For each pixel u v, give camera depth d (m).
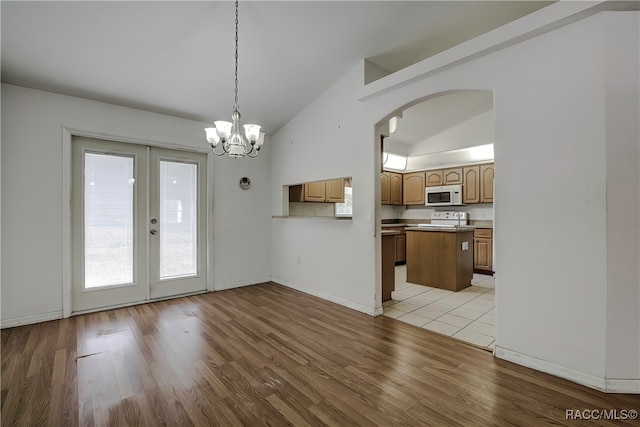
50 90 2.94
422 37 2.91
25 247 2.85
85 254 3.23
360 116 3.25
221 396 1.78
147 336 2.62
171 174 3.79
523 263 2.11
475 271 5.43
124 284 3.45
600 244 1.81
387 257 3.69
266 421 1.58
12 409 1.66
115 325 2.86
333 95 3.56
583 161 1.86
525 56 2.08
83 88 2.98
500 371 2.05
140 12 2.28
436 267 4.28
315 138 3.82
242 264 4.37
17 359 2.21
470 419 1.58
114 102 3.28
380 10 2.53
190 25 2.47
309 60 3.11
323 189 5.22
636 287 1.79
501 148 2.20
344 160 3.44
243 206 4.37
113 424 1.55
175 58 2.79
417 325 2.89
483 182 5.46
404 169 6.50
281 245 4.48
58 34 2.34
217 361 2.19
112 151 3.37
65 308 3.05
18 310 2.83
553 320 1.99
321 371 2.06
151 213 3.64
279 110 3.95
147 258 3.61
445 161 5.78
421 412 1.64
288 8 2.43
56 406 1.69
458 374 2.02
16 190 2.80
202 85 3.23
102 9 2.21
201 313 3.21
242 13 2.42
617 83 1.78
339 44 2.92
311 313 3.22
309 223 3.95
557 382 1.91
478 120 4.87
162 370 2.07
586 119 1.85
